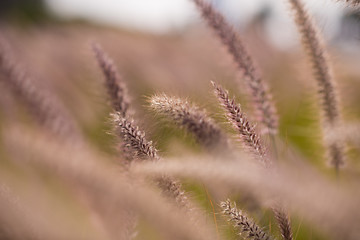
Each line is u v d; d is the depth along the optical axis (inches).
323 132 29.0
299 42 28.9
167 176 23.7
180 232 22.8
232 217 23.9
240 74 29.1
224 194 24.9
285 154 28.5
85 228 24.8
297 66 29.6
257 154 23.7
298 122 33.9
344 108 29.3
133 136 23.8
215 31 29.1
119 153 25.3
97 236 24.7
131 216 24.7
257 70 29.2
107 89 27.1
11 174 26.0
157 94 25.1
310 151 32.6
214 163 21.7
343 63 29.8
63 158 22.4
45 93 32.2
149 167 22.9
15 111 31.7
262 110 28.7
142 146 23.8
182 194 24.2
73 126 31.3
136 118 25.0
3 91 30.3
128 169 24.5
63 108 33.3
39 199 24.2
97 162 23.0
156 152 24.4
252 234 23.7
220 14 29.1
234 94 24.2
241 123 23.8
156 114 25.0
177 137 25.8
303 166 27.5
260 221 25.7
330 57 29.1
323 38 28.7
